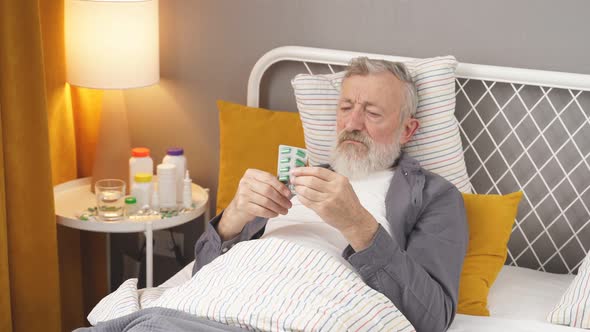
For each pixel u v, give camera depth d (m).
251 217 1.99
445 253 1.99
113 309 1.90
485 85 2.42
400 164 2.14
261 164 2.50
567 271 2.50
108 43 2.46
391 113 2.08
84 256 2.83
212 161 2.83
